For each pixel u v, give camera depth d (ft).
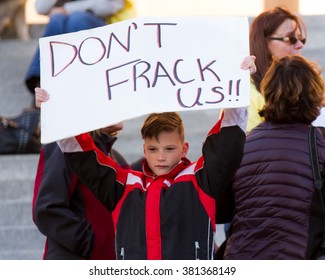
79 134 36.52
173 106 36.17
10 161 69.21
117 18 74.38
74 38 37.42
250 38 50.70
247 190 40.27
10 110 82.89
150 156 38.86
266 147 40.40
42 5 72.02
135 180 38.81
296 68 41.06
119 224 38.50
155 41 36.78
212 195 37.86
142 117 76.43
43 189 43.52
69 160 38.65
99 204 44.01
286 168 39.86
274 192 39.78
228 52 36.65
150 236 37.65
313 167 39.75
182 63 36.60
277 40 50.31
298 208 39.50
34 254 65.57
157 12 103.04
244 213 40.27
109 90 36.60
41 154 44.50
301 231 39.37
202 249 37.52
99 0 72.90
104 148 44.14
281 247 39.37
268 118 41.14
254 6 104.01
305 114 40.81
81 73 37.01
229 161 37.52
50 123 36.68
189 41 36.73
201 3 103.40
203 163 38.06
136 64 36.63
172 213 37.65
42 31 93.50
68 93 36.83
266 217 39.70
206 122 77.00
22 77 84.69
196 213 37.78
